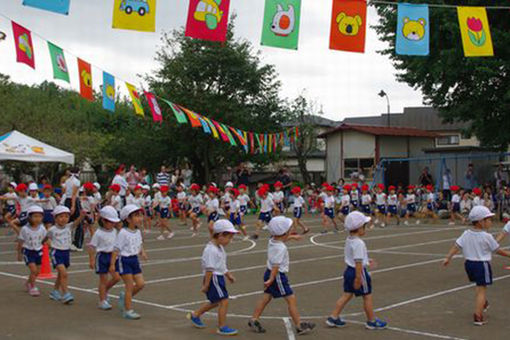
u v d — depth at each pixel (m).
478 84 25.11
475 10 11.09
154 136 39.88
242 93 39.38
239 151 39.38
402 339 6.83
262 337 6.95
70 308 8.61
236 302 9.16
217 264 7.11
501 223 26.00
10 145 19.33
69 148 38.56
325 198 21.91
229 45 37.94
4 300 9.19
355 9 10.30
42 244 9.62
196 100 36.66
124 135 42.81
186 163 42.06
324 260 14.23
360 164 39.25
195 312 7.43
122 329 7.33
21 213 15.46
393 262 13.79
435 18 24.28
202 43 37.66
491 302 9.05
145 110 37.97
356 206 26.20
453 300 9.23
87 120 48.28
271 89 40.12
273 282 7.11
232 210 19.66
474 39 11.09
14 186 21.27
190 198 21.50
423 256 14.91
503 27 25.55
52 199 14.82
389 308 8.62
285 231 7.11
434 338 6.89
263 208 19.62
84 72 12.16
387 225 25.83
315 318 7.99
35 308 8.59
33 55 10.55
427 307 8.70
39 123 38.31
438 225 25.70
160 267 13.01
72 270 12.52
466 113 26.89
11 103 37.66
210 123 19.88
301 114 46.84
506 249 16.22
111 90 13.28
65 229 8.98
